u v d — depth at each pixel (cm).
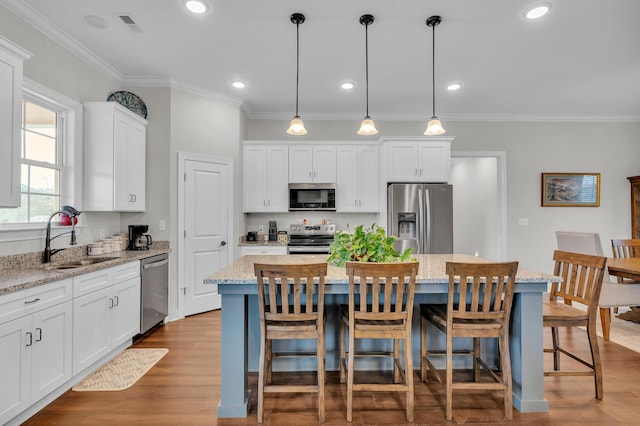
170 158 362
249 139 482
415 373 241
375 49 297
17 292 173
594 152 491
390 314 183
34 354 184
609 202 491
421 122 491
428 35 274
